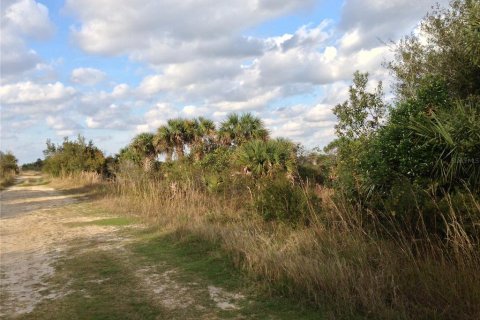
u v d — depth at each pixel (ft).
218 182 52.65
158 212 46.80
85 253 30.89
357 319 16.42
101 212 56.90
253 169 50.11
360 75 30.99
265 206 33.88
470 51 24.41
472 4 26.18
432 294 16.80
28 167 382.01
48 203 76.13
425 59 30.94
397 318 15.84
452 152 20.70
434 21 30.17
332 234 25.27
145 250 30.68
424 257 19.20
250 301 19.24
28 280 24.43
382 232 23.29
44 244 35.65
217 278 22.91
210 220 39.34
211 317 17.61
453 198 19.84
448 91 25.98
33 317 18.31
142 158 94.27
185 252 29.12
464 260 17.52
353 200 26.89
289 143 53.83
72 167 143.02
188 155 88.02
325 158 42.01
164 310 18.62
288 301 18.85
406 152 22.74
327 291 18.65
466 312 15.52
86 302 19.98
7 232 43.62
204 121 95.09
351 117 30.63
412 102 24.16
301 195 32.35
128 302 19.79
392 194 22.48
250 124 84.89
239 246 26.50
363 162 25.84
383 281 18.10
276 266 21.65
